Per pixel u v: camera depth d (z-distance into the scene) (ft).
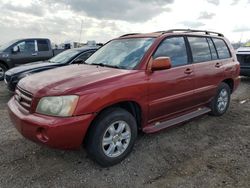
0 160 11.84
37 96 10.43
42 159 11.97
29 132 10.35
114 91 10.98
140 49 13.52
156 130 13.04
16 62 34.55
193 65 15.14
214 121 17.44
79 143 10.40
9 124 16.43
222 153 12.83
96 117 10.86
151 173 11.00
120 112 11.40
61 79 11.27
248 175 10.83
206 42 16.93
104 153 11.07
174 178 10.61
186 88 14.57
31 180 10.37
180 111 14.90
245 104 22.18
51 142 9.87
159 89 12.87
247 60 31.40
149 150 13.02
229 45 19.27
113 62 13.79
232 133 15.46
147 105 12.49
